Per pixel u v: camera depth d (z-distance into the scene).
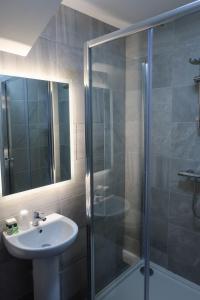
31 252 1.35
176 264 2.10
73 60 1.87
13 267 1.64
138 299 1.92
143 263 2.12
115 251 2.16
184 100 1.88
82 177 2.03
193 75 1.82
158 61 1.97
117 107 2.06
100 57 1.85
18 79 1.56
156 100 2.03
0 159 1.51
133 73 2.01
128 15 1.95
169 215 2.10
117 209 2.18
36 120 1.69
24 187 1.64
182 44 1.84
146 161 2.04
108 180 2.07
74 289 2.04
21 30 1.23
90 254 1.94
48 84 1.73
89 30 1.96
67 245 1.45
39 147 1.72
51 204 1.81
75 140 1.94
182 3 1.75
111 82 1.98
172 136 1.98
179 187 2.01
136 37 1.81
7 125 1.54
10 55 1.50
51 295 1.60
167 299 1.92
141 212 2.12
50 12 1.18
